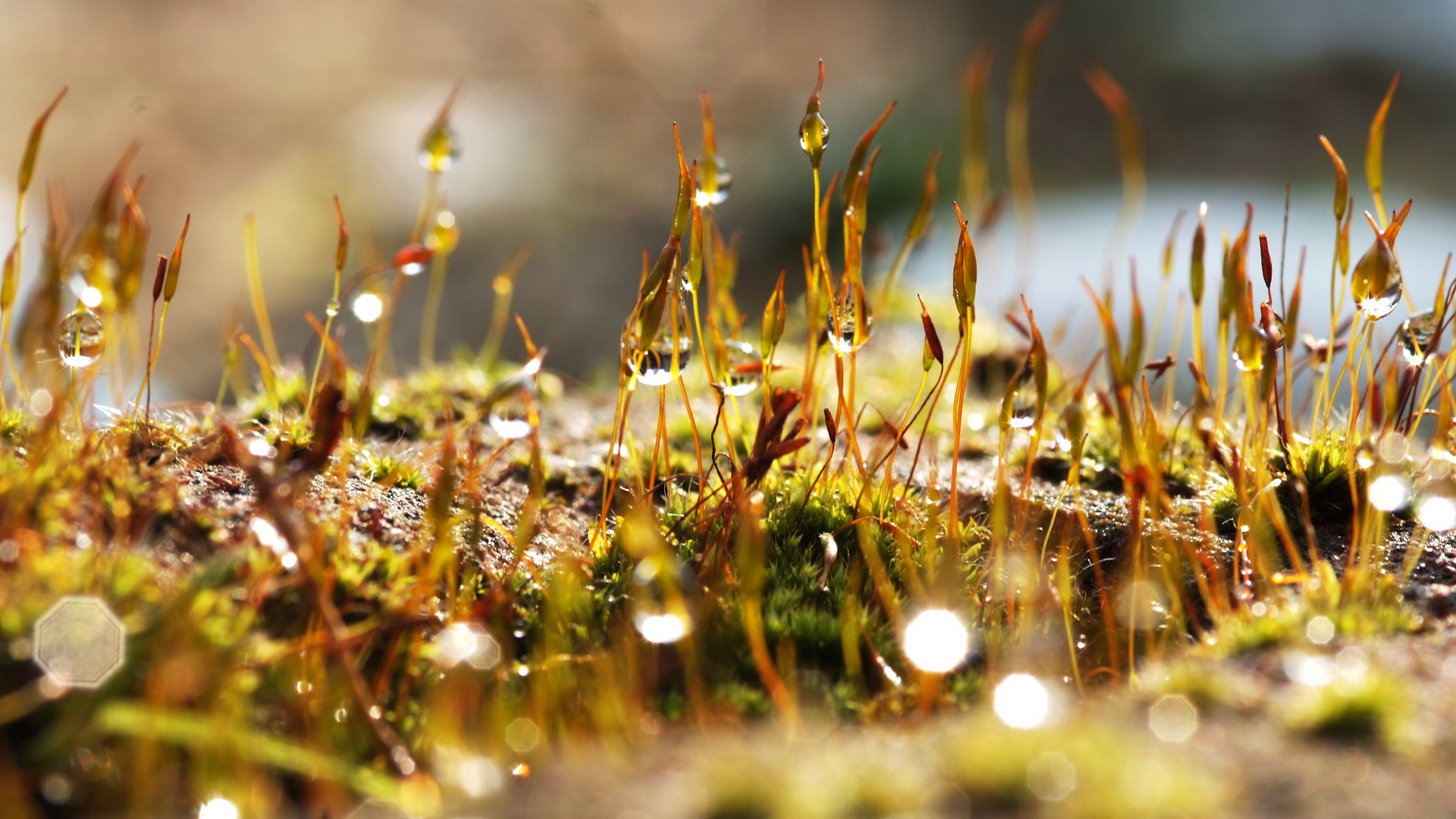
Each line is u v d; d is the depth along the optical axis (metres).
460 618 0.14
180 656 0.14
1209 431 0.15
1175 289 0.27
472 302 0.41
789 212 0.47
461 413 0.17
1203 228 0.15
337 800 0.14
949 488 0.16
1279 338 0.15
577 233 0.48
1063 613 0.15
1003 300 0.27
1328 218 0.34
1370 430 0.15
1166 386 0.16
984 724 0.14
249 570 0.14
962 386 0.15
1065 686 0.14
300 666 0.14
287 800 0.14
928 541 0.15
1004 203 0.18
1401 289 0.15
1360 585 0.15
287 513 0.14
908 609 0.15
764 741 0.14
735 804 0.13
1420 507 0.15
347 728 0.14
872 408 0.18
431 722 0.14
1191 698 0.14
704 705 0.14
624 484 0.16
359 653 0.14
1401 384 0.15
